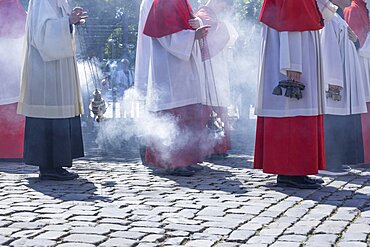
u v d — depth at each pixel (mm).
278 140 7152
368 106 9211
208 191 6941
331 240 4848
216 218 5594
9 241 4797
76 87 7902
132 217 5613
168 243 4801
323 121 7855
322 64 7219
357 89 8562
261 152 7387
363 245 4703
